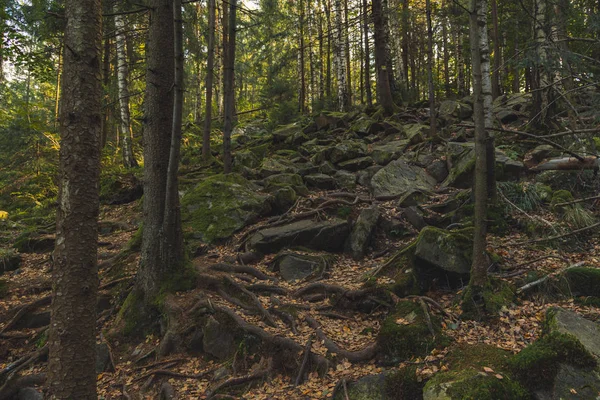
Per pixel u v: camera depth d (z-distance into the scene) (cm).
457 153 1172
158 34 750
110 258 966
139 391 612
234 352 636
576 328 495
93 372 364
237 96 4094
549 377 443
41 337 747
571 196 851
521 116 1467
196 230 991
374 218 909
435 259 690
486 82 791
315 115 1927
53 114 2317
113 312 788
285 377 575
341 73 2255
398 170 1138
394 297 658
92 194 363
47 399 349
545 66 677
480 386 430
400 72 2528
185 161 1700
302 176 1284
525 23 1719
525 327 547
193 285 764
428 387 455
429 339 546
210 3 1551
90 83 359
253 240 920
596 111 686
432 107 1387
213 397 558
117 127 2373
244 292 745
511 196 867
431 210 943
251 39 2817
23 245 1135
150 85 758
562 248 724
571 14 1029
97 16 365
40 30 1323
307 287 741
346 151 1354
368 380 512
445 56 2752
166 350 673
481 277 614
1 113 1786
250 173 1348
